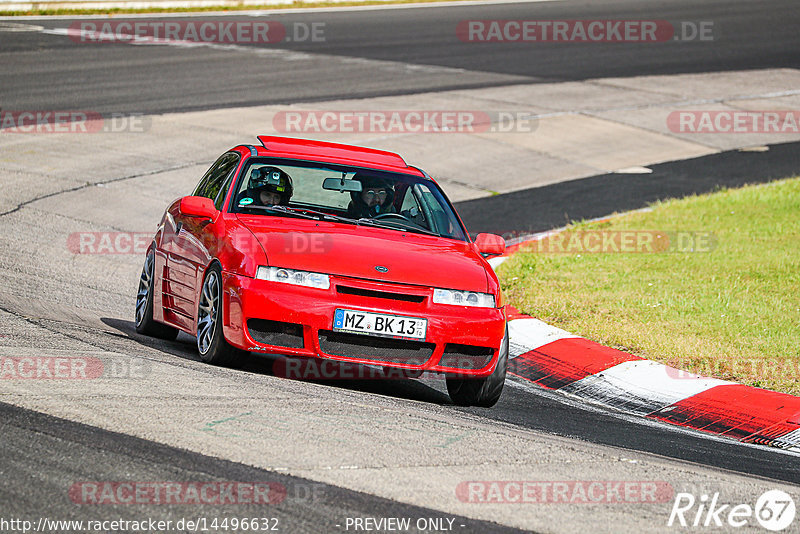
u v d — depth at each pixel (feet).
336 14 418.31
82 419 63.36
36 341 83.41
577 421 84.79
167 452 59.00
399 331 81.10
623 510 57.98
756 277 135.54
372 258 84.28
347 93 268.21
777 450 82.94
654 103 286.46
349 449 62.95
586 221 179.11
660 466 68.85
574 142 242.37
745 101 296.10
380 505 54.49
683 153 241.35
